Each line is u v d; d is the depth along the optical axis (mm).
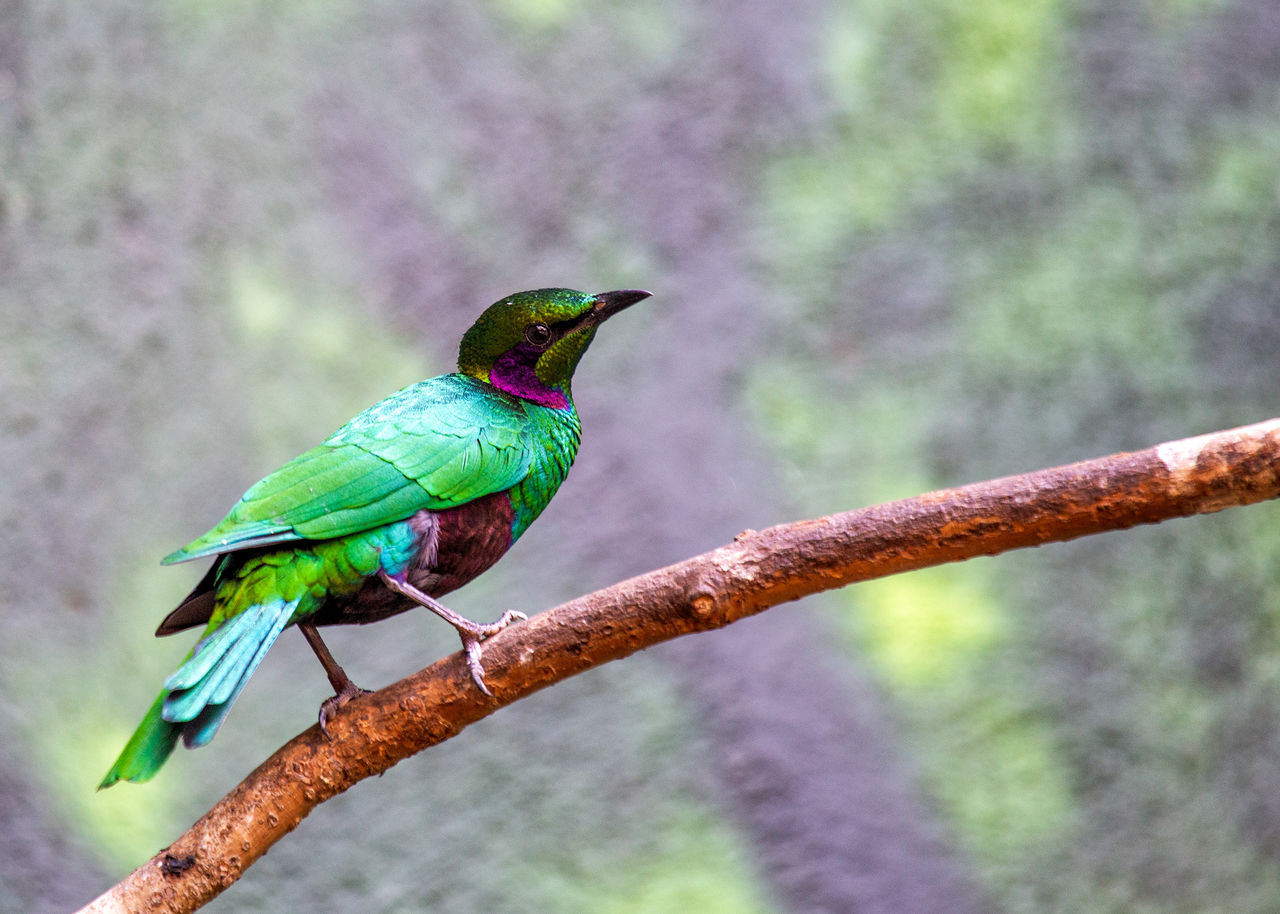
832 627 14250
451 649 13742
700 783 13742
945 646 14203
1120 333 15070
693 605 5867
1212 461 5375
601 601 6023
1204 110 15672
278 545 6602
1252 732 14141
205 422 14047
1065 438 14797
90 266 14234
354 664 13531
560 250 15070
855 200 15414
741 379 14883
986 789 13875
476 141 15180
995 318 15102
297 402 14234
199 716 6043
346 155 14906
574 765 13766
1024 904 13609
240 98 14828
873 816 13750
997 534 5641
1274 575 14469
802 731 13938
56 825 12969
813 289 15133
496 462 7223
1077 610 14281
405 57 15234
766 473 14617
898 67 15750
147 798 13148
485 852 13523
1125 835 13828
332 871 13367
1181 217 15391
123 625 13531
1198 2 15930
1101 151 15539
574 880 13477
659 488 14398
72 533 13633
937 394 14914
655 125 15453
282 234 14602
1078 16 15875
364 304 14586
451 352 14641
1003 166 15531
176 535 13766
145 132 14609
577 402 14609
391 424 7078
